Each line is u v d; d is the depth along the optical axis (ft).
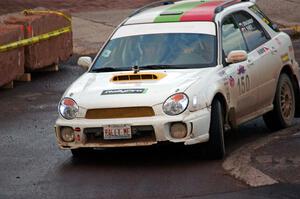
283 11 195.83
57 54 148.46
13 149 86.17
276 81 87.61
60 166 77.05
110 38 84.94
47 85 134.21
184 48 80.53
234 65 80.28
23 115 107.96
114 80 77.00
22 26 136.56
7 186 70.49
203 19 83.05
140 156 79.10
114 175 72.28
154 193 65.51
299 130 86.43
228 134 88.74
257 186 65.16
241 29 85.61
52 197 66.18
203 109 72.84
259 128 91.66
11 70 130.93
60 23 151.23
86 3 209.36
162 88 73.26
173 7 88.94
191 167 73.20
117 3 210.38
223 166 72.59
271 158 72.02
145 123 71.67
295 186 64.08
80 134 73.92
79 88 76.95
